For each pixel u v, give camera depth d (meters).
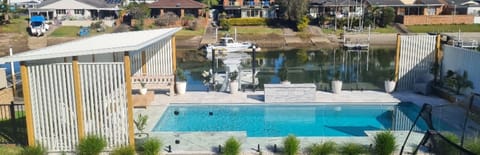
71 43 12.68
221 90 17.83
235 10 62.09
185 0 60.56
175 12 60.22
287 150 10.01
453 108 12.22
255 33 52.84
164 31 16.41
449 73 16.00
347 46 43.56
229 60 28.59
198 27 55.12
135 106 15.05
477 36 50.28
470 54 14.96
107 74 10.23
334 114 14.76
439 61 17.03
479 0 64.81
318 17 57.94
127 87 10.23
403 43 16.91
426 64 17.14
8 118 13.41
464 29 53.97
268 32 53.56
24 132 11.84
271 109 15.34
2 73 16.11
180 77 17.44
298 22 54.41
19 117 13.54
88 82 10.28
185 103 15.63
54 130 10.45
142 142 10.82
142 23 54.09
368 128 13.14
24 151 9.71
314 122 13.83
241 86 18.84
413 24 55.97
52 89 10.22
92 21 55.91
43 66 10.06
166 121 13.87
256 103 15.63
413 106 15.42
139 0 70.44
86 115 10.45
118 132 10.55
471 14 58.53
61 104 10.31
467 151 7.76
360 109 15.27
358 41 47.34
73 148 10.54
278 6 58.56
